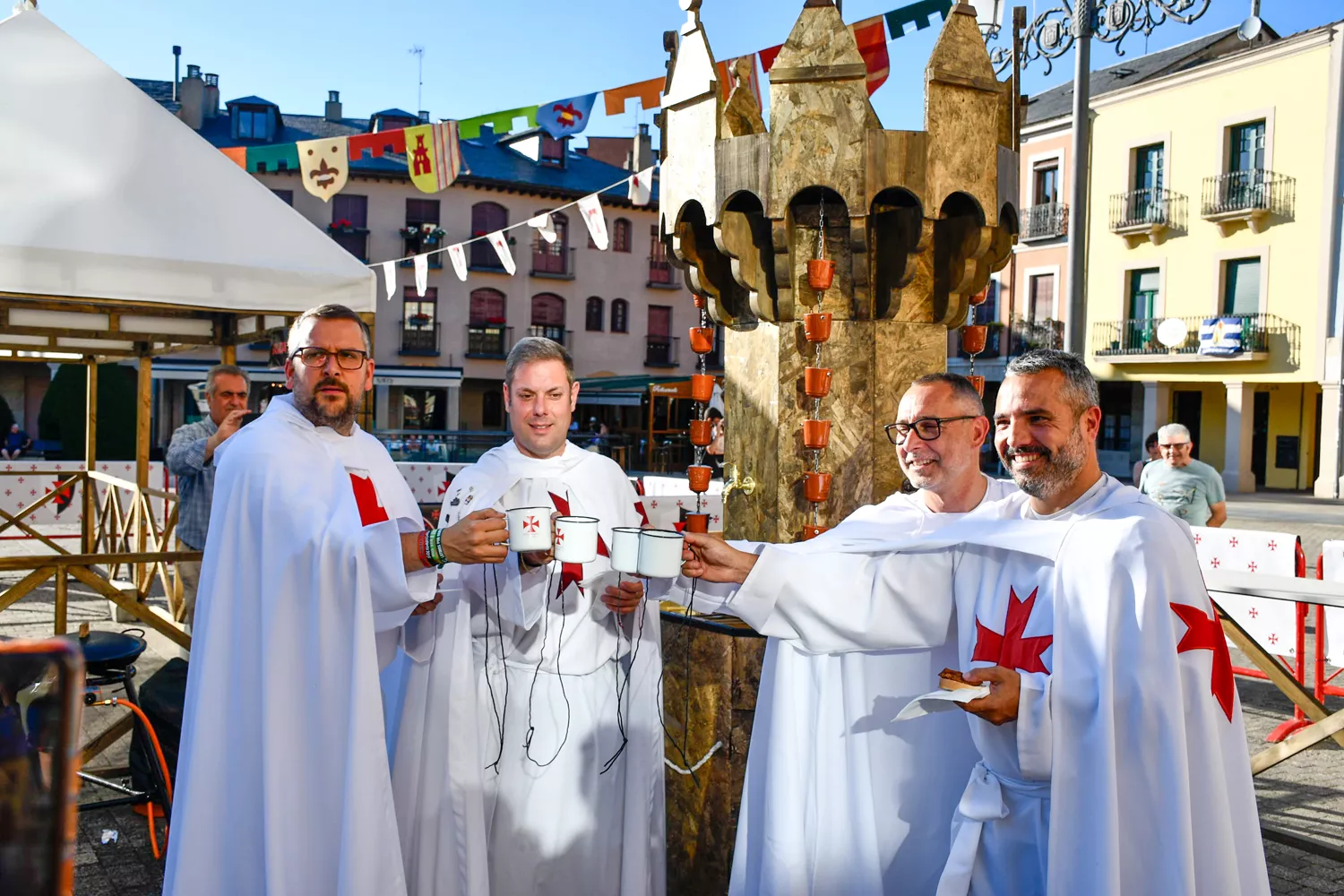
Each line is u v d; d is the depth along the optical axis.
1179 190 27.34
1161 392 28.56
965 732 2.53
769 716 2.75
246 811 2.46
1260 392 28.16
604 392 31.52
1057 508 2.24
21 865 0.69
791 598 2.54
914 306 3.34
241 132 36.44
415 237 35.38
